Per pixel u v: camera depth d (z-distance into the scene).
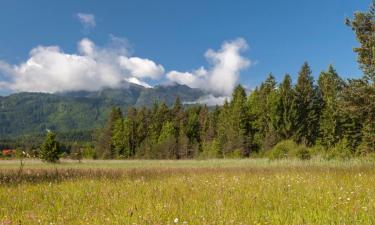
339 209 6.80
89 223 6.05
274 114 79.00
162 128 100.12
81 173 16.67
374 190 9.05
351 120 64.12
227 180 12.29
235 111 86.19
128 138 100.44
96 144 107.06
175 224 5.84
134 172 18.56
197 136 103.19
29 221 6.17
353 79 27.59
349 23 27.39
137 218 6.19
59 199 8.67
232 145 72.69
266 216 6.42
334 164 24.86
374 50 25.73
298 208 7.18
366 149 36.25
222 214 6.51
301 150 34.50
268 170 19.38
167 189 10.10
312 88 80.44
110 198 8.63
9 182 12.23
